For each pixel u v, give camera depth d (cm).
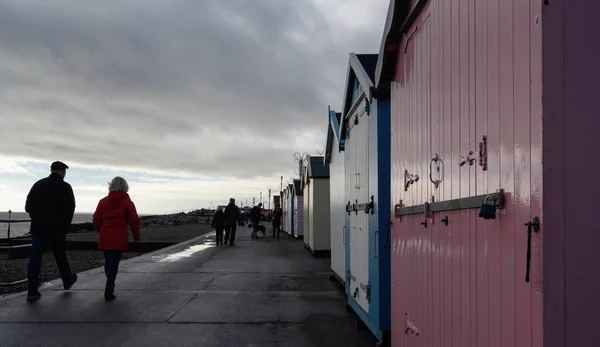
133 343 516
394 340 417
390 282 478
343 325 598
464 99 257
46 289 807
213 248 1775
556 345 173
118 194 741
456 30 270
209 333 557
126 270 1082
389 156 491
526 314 188
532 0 185
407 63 377
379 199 490
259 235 2900
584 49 178
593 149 176
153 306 691
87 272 1033
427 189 324
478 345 238
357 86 620
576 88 177
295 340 534
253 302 728
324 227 1454
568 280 174
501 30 212
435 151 307
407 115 377
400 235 400
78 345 507
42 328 568
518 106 196
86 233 3706
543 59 177
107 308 673
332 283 912
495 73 219
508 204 204
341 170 808
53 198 738
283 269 1121
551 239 174
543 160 176
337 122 900
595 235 174
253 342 525
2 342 514
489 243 225
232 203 1944
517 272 196
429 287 320
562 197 175
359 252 591
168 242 2320
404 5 368
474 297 243
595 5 178
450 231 280
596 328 173
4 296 765
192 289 834
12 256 1511
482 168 232
